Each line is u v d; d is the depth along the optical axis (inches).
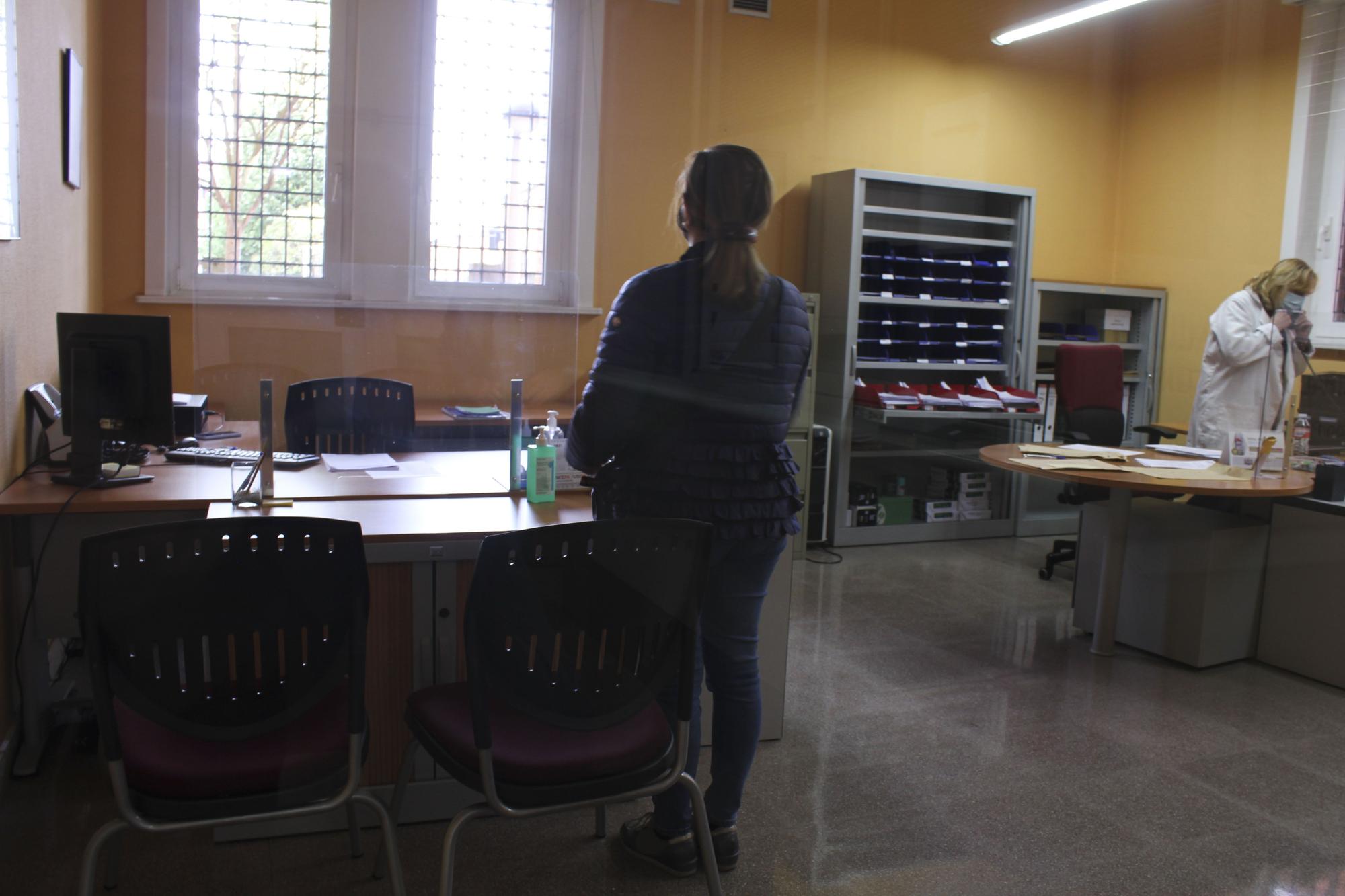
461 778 46.5
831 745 70.4
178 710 42.5
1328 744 71.4
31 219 76.2
